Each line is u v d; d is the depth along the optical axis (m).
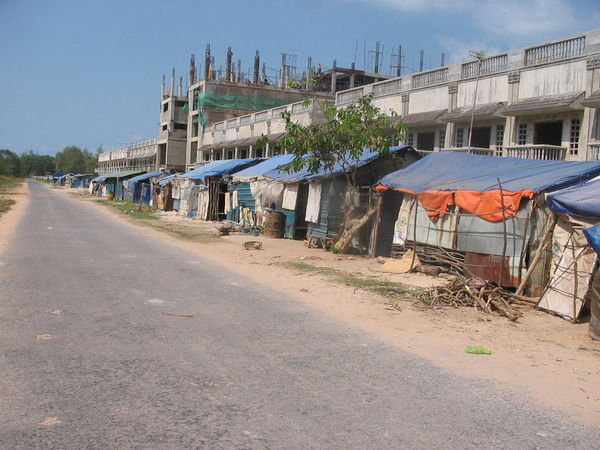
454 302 9.74
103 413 4.50
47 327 7.07
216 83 54.84
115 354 6.07
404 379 5.66
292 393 5.11
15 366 5.55
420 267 13.79
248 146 44.53
